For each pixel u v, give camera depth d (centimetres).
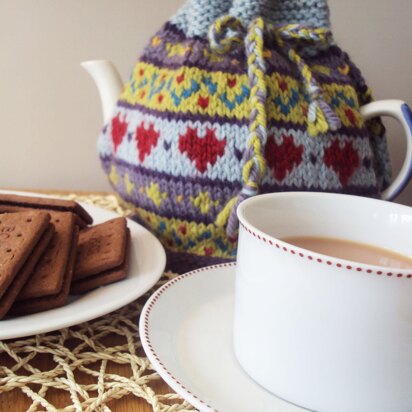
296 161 47
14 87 83
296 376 29
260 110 44
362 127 52
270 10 51
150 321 34
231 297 40
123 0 80
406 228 35
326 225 37
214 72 48
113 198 74
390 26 81
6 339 35
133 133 51
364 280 26
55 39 81
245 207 33
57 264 39
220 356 32
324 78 51
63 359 35
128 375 34
